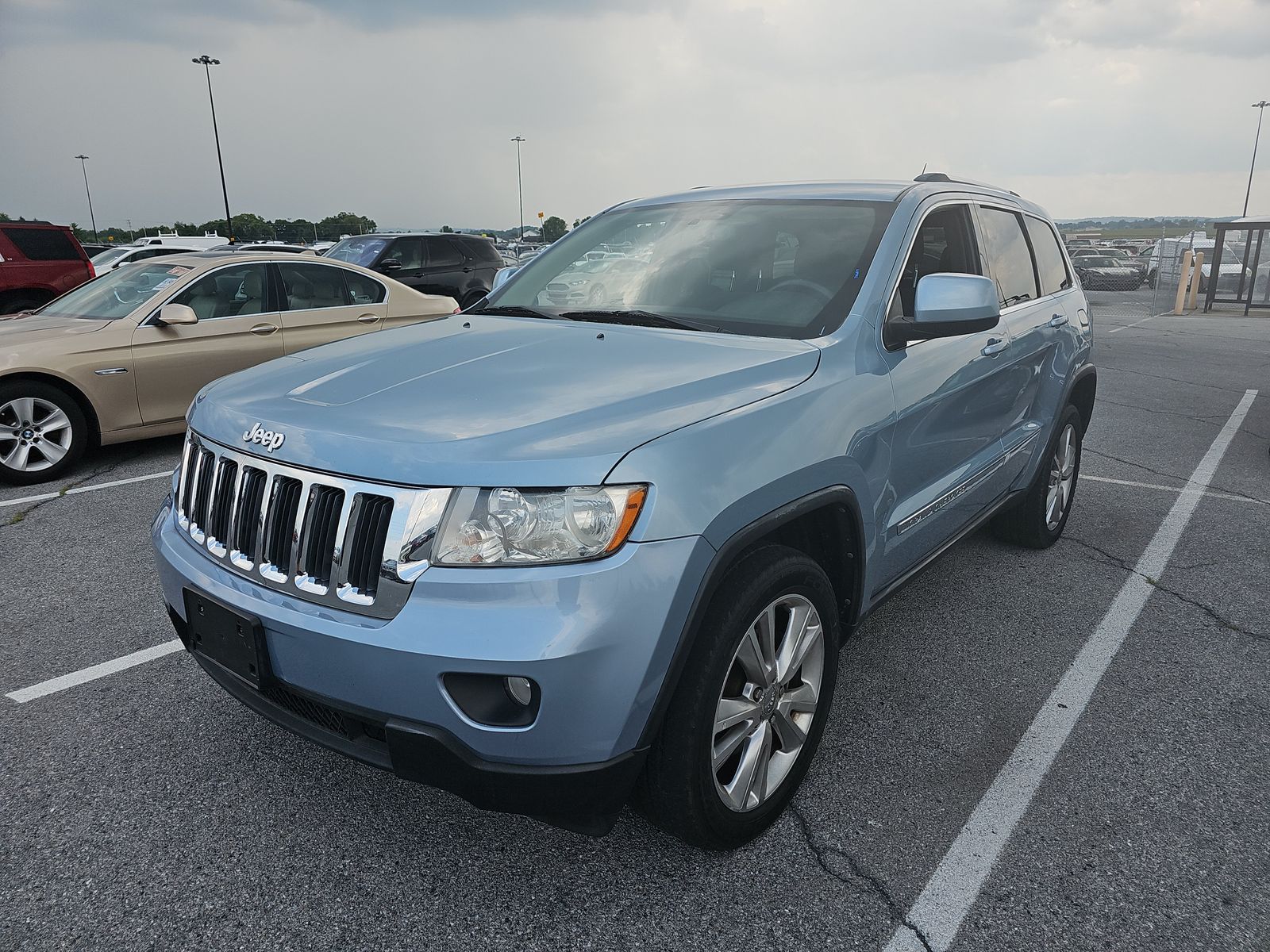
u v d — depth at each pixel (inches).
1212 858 94.2
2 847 94.7
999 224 156.9
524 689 75.9
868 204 128.7
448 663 74.0
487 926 84.4
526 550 75.3
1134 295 1039.6
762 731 93.9
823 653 100.6
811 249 122.3
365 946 81.8
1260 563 181.2
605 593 75.0
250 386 101.1
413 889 89.1
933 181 142.2
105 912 85.5
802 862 93.5
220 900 87.4
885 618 154.5
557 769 77.2
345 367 102.3
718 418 87.0
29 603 159.3
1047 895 88.9
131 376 251.3
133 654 140.0
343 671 78.7
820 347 105.3
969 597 163.0
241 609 85.3
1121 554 186.1
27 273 496.4
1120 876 91.5
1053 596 164.1
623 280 130.1
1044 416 168.1
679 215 140.5
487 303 139.2
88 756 112.0
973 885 90.3
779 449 90.0
